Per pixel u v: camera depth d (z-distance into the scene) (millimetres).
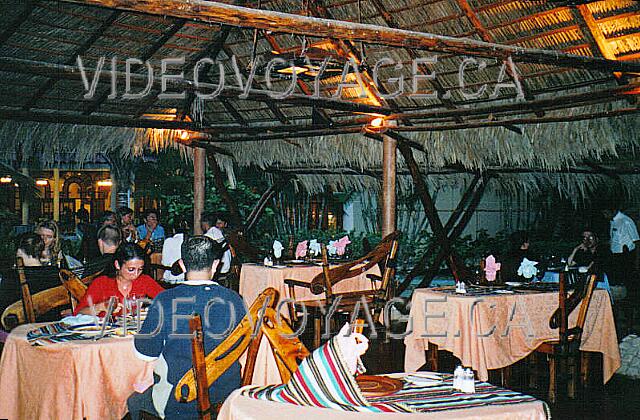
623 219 9742
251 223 11398
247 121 9766
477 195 9602
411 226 13766
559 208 12805
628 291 8523
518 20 6379
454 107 7703
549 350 5266
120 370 3408
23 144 8227
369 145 8867
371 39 4418
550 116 6949
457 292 5570
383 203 8125
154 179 14094
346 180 11625
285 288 7215
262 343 3438
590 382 5902
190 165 13578
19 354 3498
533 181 10188
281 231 13789
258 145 10188
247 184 13711
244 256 8648
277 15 4047
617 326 7801
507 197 13391
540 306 5496
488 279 6047
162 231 10102
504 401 2393
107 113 8734
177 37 7801
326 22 4234
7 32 6559
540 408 2332
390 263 6695
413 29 7031
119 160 14078
